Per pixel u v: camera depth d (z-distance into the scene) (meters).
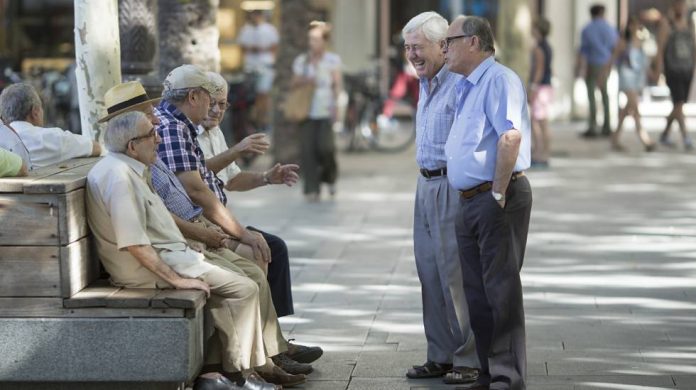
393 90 47.47
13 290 12.72
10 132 15.46
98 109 16.69
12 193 12.59
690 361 15.48
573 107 50.84
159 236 13.42
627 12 50.38
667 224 26.02
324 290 20.12
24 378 12.80
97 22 16.58
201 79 14.59
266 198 31.09
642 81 39.94
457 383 14.80
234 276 13.64
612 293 19.47
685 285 19.98
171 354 12.69
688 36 40.22
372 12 51.25
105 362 12.75
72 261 12.76
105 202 13.01
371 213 28.34
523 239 13.86
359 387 14.73
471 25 13.58
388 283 20.62
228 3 49.28
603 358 15.67
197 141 15.27
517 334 13.78
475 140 13.55
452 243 14.67
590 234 24.97
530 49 37.34
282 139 35.09
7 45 48.88
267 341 14.59
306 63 30.42
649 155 39.00
